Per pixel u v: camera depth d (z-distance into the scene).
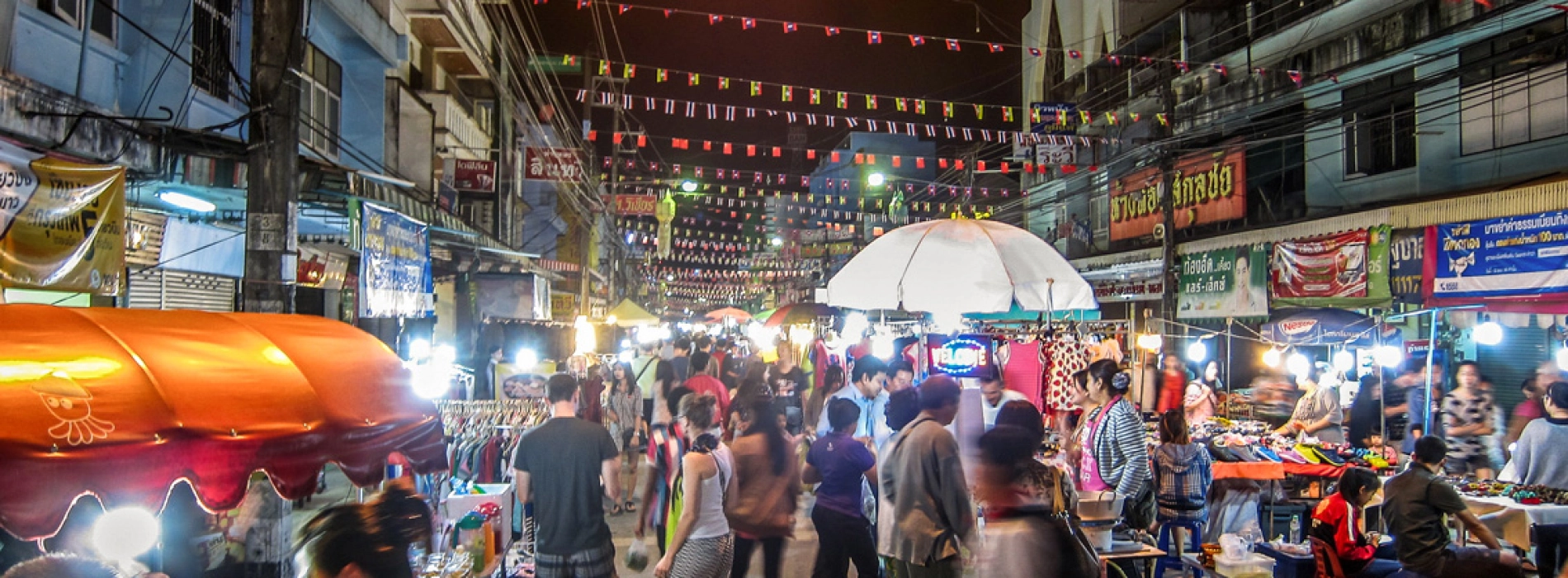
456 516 6.85
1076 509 6.39
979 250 6.62
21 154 6.15
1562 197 11.67
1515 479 8.34
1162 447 7.83
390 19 17.02
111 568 2.82
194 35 9.62
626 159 38.09
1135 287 22.23
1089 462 7.25
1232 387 18.72
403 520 3.34
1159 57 24.80
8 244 5.98
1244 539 7.45
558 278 33.06
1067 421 10.03
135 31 8.88
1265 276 17.38
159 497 4.09
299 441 4.70
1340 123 17.56
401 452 5.49
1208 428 11.16
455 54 22.45
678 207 47.78
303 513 9.66
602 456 5.89
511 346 15.80
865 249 7.03
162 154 8.09
